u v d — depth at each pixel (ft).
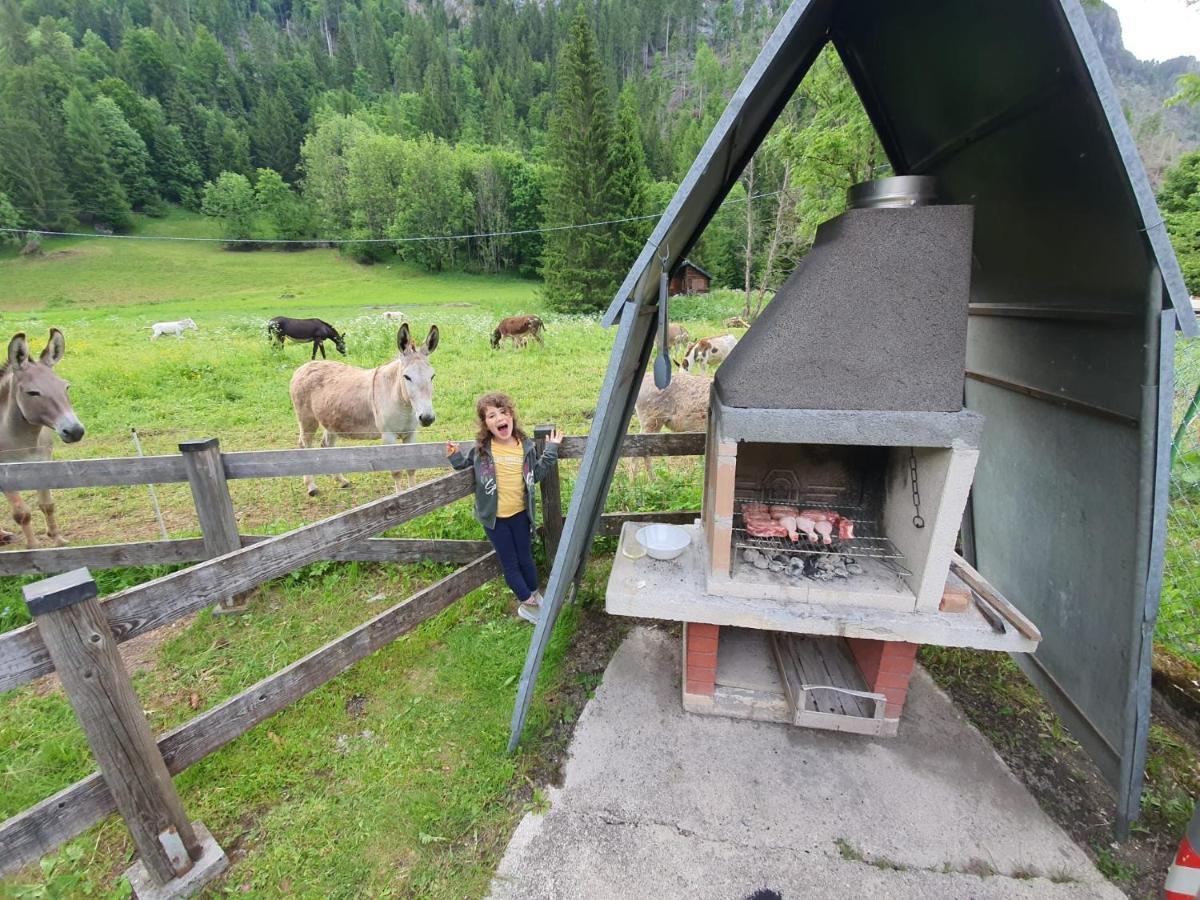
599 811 7.13
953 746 7.99
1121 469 6.40
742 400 7.09
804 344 6.86
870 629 7.29
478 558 11.72
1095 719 6.98
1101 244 6.00
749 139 8.67
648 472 17.01
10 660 4.91
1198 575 10.09
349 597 11.71
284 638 10.52
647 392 19.11
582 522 8.04
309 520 15.87
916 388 6.72
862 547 8.41
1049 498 8.07
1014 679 9.15
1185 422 10.89
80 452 22.00
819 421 6.84
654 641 10.31
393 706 8.89
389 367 17.17
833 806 7.14
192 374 35.37
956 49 6.67
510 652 10.00
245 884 6.38
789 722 8.42
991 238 8.36
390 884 6.36
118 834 6.95
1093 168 5.52
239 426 26.30
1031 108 6.13
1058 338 7.60
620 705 8.83
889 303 6.68
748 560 8.32
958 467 6.70
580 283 95.91
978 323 10.27
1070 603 7.54
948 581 7.67
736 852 6.62
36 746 8.20
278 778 7.60
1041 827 6.85
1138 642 6.07
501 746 8.07
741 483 9.22
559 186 99.35
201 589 6.70
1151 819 6.88
